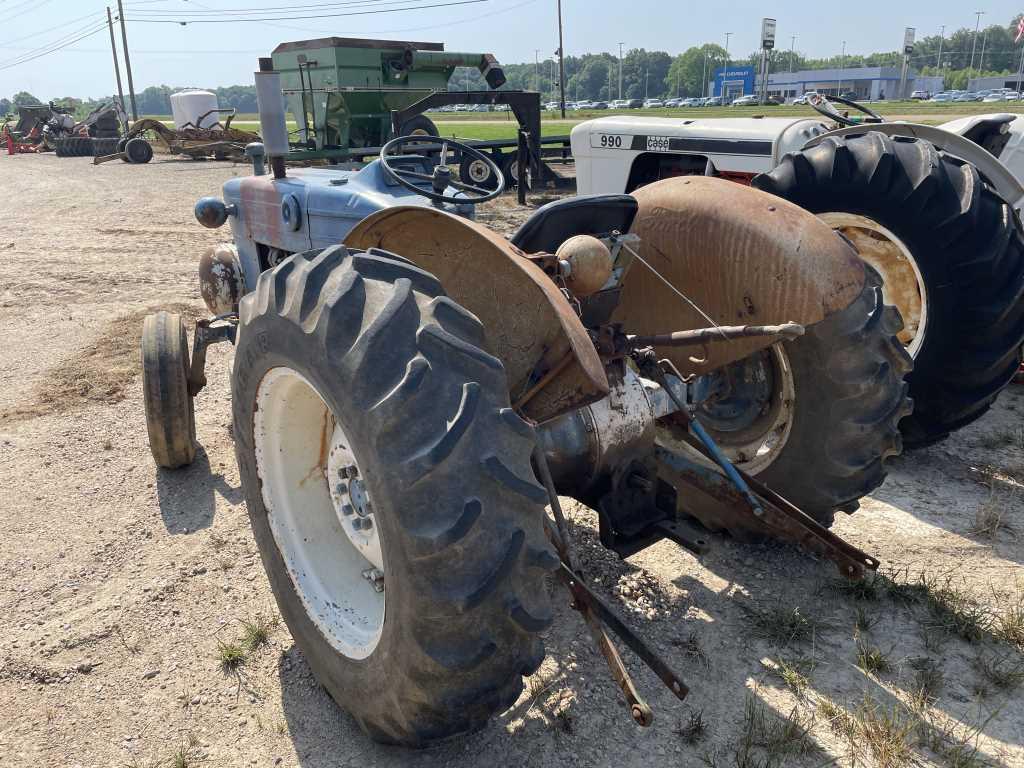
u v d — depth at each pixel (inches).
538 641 79.4
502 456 72.3
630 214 116.3
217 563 135.7
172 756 95.3
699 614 117.7
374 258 82.0
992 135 213.5
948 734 94.8
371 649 86.7
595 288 99.3
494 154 597.3
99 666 111.2
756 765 90.2
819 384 115.4
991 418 191.2
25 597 126.9
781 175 163.8
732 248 113.0
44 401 211.2
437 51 613.6
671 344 105.0
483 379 74.5
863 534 139.8
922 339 158.2
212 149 994.7
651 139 278.5
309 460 104.7
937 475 162.6
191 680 108.3
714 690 102.8
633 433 110.5
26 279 356.8
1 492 161.2
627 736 95.8
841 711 98.5
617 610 118.2
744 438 131.3
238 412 101.3
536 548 73.5
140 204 614.2
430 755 93.6
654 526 110.3
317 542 103.8
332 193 161.2
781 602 120.3
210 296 201.0
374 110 615.2
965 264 148.6
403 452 70.8
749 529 129.4
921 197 148.6
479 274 100.5
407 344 73.9
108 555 138.7
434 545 69.4
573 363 93.1
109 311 301.4
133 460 175.5
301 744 96.6
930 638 111.2
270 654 113.0
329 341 75.8
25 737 98.7
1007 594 121.3
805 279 107.5
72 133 1282.0
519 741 95.2
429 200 152.3
